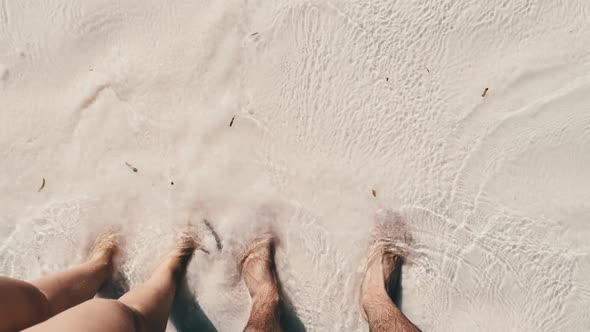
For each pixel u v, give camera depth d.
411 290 2.33
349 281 2.34
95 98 2.42
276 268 2.35
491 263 2.30
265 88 2.38
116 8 2.42
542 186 2.30
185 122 2.40
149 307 1.84
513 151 2.32
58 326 1.37
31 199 2.44
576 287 2.27
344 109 2.37
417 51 2.35
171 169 2.40
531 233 2.30
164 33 2.41
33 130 2.44
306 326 2.33
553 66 2.31
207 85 2.40
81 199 2.42
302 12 2.37
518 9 2.32
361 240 2.34
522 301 2.28
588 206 2.27
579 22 2.30
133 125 2.41
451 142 2.34
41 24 2.44
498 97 2.33
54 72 2.44
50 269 2.42
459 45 2.34
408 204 2.35
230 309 2.34
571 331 2.26
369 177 2.36
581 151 2.29
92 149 2.42
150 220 2.40
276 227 2.37
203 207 2.39
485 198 2.32
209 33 2.39
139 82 2.40
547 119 2.31
